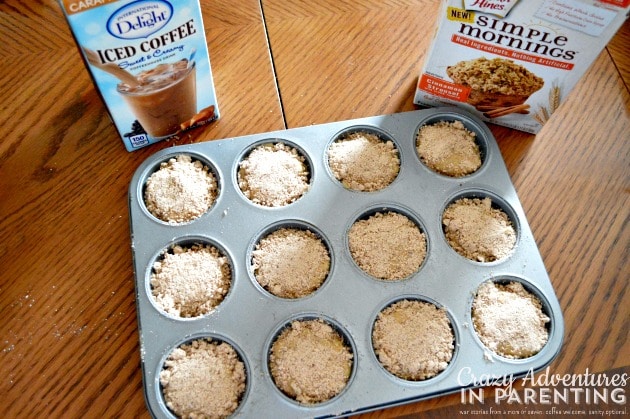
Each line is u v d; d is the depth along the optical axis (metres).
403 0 0.63
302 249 0.49
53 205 0.52
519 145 0.56
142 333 0.45
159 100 0.50
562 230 0.52
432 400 0.45
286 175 0.52
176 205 0.50
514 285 0.49
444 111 0.56
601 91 0.59
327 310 0.47
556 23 0.45
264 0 0.63
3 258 0.49
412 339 0.46
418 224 0.51
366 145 0.54
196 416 0.43
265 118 0.56
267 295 0.47
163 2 0.42
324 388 0.44
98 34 0.42
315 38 0.61
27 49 0.58
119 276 0.49
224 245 0.49
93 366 0.45
